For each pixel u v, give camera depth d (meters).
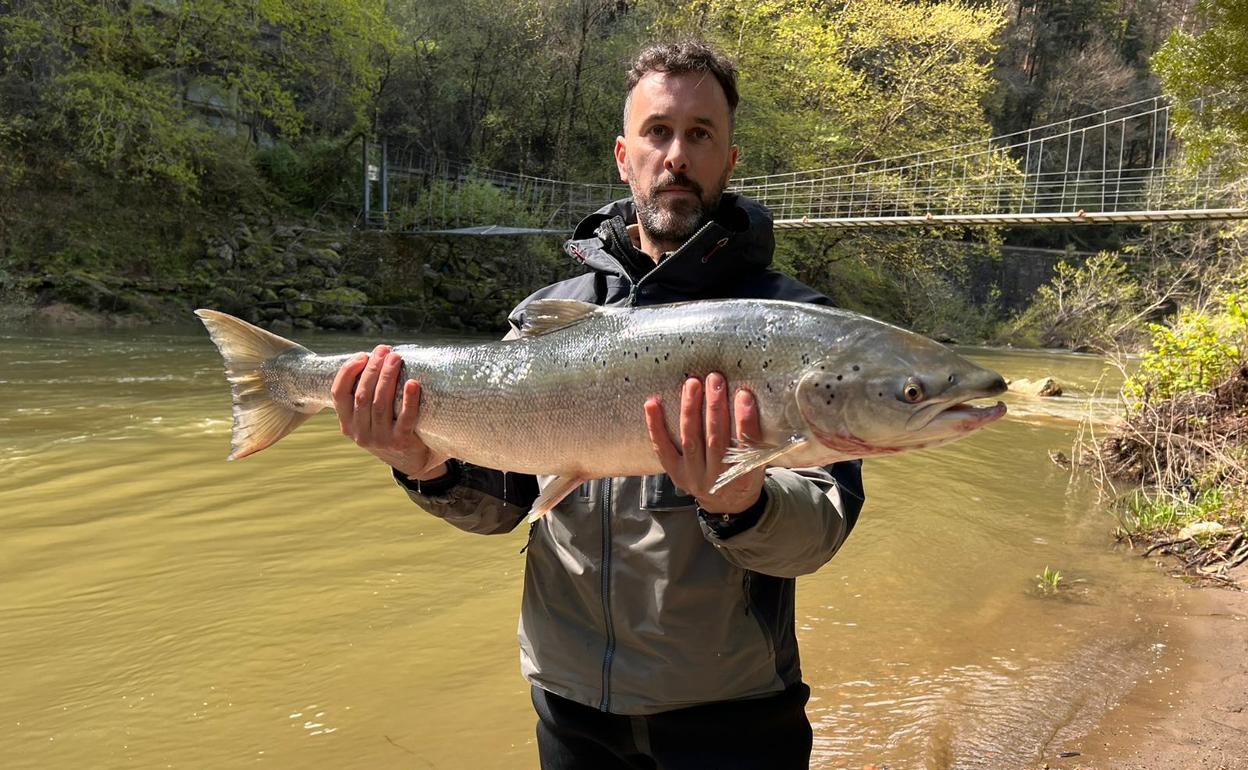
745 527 1.73
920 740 3.36
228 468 7.45
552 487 2.00
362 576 4.99
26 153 21.83
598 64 30.61
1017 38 58.59
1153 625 4.68
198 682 3.66
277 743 3.21
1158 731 3.47
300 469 7.51
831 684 3.86
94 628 4.18
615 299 2.29
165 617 4.33
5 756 3.07
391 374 2.13
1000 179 30.33
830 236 31.67
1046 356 28.75
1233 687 3.90
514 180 31.14
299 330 21.92
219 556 5.26
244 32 24.61
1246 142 12.72
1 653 3.88
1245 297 9.70
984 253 39.09
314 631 4.21
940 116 32.22
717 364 2.01
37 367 13.00
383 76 29.27
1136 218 20.25
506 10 29.39
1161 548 6.19
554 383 2.11
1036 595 5.14
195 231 23.48
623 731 1.98
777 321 2.02
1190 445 8.31
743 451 1.79
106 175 22.77
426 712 3.48
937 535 6.41
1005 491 8.08
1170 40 12.58
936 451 9.97
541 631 2.08
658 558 1.89
